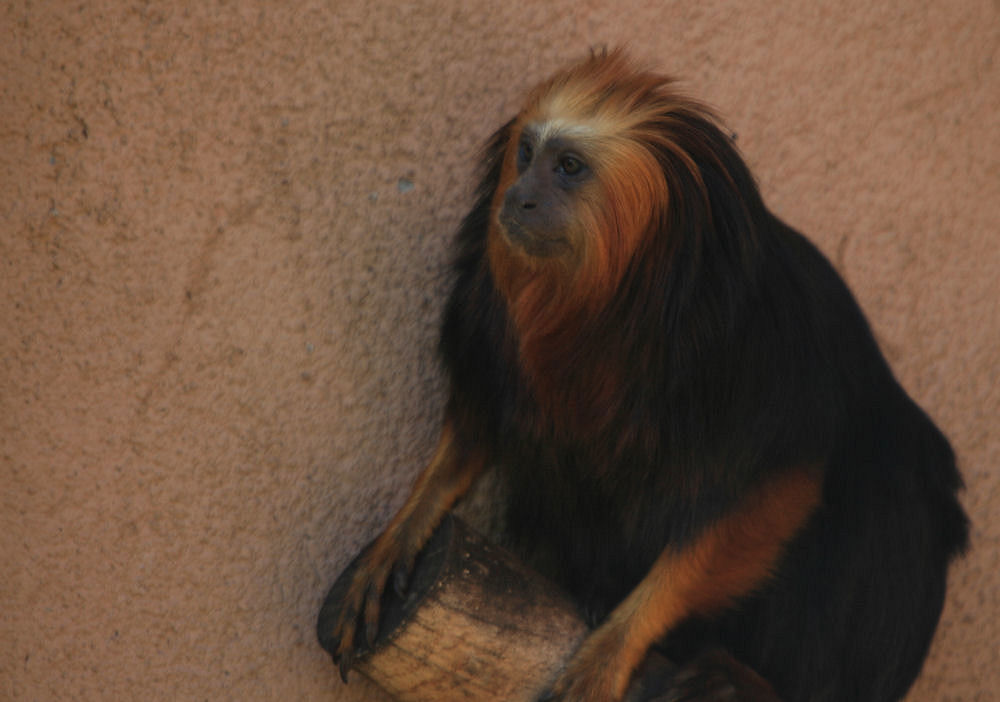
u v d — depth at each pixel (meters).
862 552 6.74
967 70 8.28
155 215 6.36
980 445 8.70
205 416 6.59
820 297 6.35
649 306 5.88
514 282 6.06
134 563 6.57
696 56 7.57
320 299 6.75
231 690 6.82
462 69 6.91
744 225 5.79
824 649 6.80
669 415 5.94
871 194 8.15
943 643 8.78
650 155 5.77
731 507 6.02
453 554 5.95
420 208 6.92
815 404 6.09
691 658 6.36
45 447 6.32
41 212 6.14
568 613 6.11
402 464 7.09
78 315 6.29
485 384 6.40
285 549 6.85
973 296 8.54
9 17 5.96
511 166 6.02
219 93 6.40
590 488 6.45
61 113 6.11
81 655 6.54
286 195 6.61
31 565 6.38
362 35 6.66
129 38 6.19
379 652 5.90
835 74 7.93
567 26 7.18
